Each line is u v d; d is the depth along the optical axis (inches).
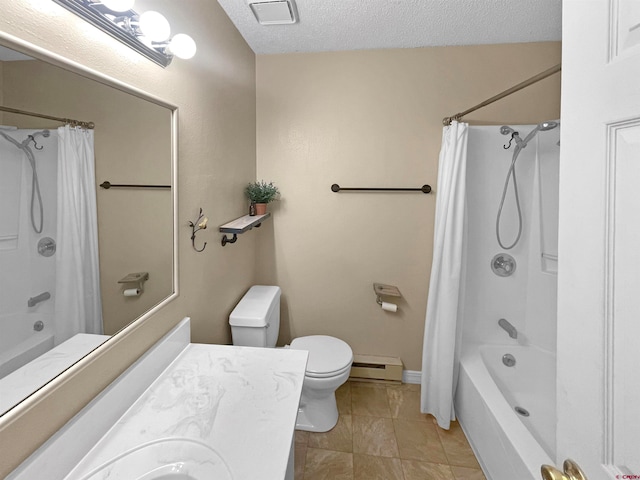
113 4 31.3
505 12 69.9
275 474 28.2
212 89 62.5
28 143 25.3
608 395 19.1
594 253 20.1
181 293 51.3
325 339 82.6
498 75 84.2
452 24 74.7
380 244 92.4
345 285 94.7
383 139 88.9
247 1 64.2
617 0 18.7
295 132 91.2
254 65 89.4
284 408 37.0
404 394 88.3
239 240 79.7
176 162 47.9
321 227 93.6
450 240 74.6
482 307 87.0
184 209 51.9
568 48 22.8
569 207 22.5
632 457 17.5
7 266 23.8
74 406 30.3
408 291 92.8
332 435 72.9
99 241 33.5
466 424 73.8
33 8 25.7
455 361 79.1
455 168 73.8
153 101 42.4
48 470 26.8
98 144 33.0
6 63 23.6
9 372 24.4
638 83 17.0
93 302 32.9
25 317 25.5
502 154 82.9
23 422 25.2
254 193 82.9
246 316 68.8
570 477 21.6
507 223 84.5
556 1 65.8
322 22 73.8
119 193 36.4
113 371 35.7
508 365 82.0
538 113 83.7
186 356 48.8
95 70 32.3
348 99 88.9
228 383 42.0
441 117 86.7
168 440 32.3
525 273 85.0
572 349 22.2
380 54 87.0
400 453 68.4
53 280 28.1
